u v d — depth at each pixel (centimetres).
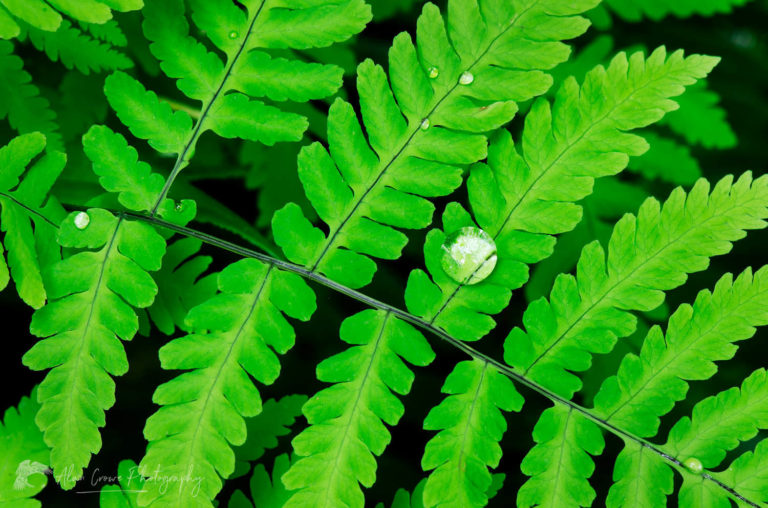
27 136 38
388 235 39
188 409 38
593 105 38
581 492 39
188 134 38
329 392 38
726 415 39
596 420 39
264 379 38
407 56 38
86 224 38
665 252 38
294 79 38
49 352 38
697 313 39
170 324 40
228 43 38
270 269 39
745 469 39
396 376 39
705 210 38
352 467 38
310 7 38
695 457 39
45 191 38
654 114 38
